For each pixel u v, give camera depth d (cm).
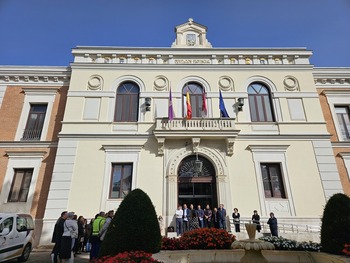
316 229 1294
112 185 1384
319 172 1416
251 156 1441
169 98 1571
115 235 607
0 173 1432
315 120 1547
